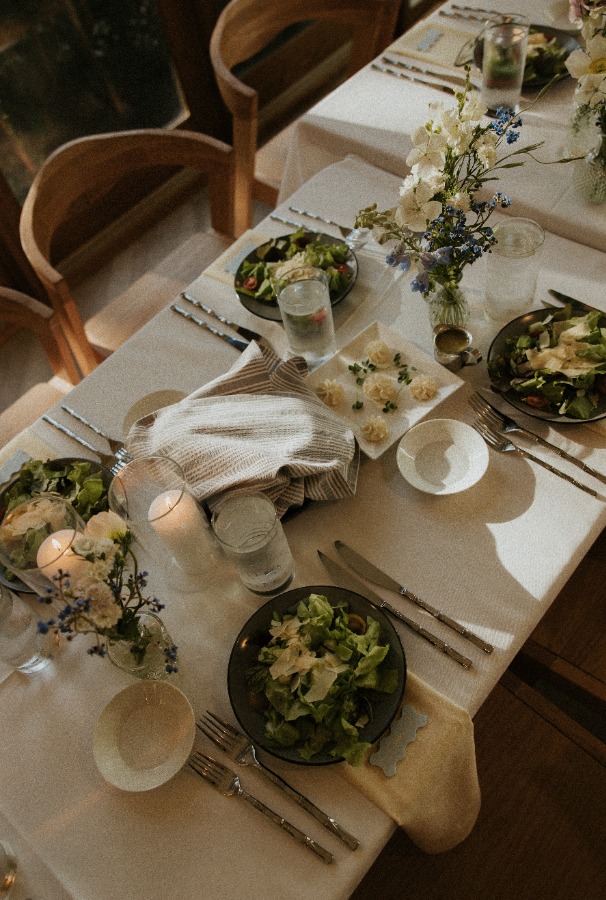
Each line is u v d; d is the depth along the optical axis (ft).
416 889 3.88
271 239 4.91
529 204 4.81
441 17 6.26
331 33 11.14
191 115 10.21
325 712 2.98
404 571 3.54
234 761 3.14
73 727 3.36
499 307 4.26
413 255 3.69
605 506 3.57
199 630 3.52
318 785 3.03
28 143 8.70
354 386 4.16
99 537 2.85
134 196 9.76
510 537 3.56
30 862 3.05
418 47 6.05
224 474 3.60
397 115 5.58
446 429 3.86
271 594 3.58
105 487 3.91
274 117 11.09
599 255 4.58
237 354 4.53
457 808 3.25
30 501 3.38
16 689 3.50
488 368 3.97
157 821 3.06
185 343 4.62
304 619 3.25
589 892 3.74
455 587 3.45
